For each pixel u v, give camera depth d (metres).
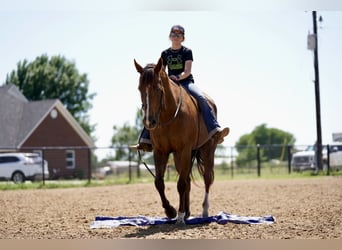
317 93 30.67
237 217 9.48
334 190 15.86
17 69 66.62
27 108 45.41
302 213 10.41
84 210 12.13
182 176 8.76
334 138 28.20
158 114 8.07
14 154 31.59
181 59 9.61
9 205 13.70
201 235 7.94
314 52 30.97
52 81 66.44
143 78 8.04
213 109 10.31
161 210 11.96
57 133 44.69
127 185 22.84
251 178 27.03
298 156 30.91
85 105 69.56
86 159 45.75
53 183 24.50
